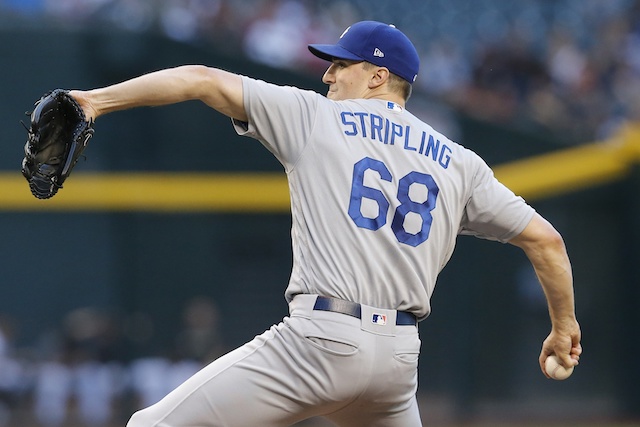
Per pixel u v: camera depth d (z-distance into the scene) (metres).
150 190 36.59
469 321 37.47
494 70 44.72
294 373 11.25
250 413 11.30
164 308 36.31
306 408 11.45
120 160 36.62
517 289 37.69
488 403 37.28
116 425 35.16
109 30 36.25
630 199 38.62
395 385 11.55
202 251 36.78
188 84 11.06
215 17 41.66
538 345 37.69
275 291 37.16
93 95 10.75
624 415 37.94
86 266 35.94
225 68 37.44
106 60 36.19
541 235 12.52
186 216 36.84
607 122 43.53
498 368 37.47
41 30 36.12
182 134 37.09
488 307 37.56
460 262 37.62
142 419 11.34
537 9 48.16
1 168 35.72
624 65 46.91
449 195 11.94
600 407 38.00
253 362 11.36
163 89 10.98
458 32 47.28
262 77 37.75
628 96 45.25
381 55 12.16
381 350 11.30
